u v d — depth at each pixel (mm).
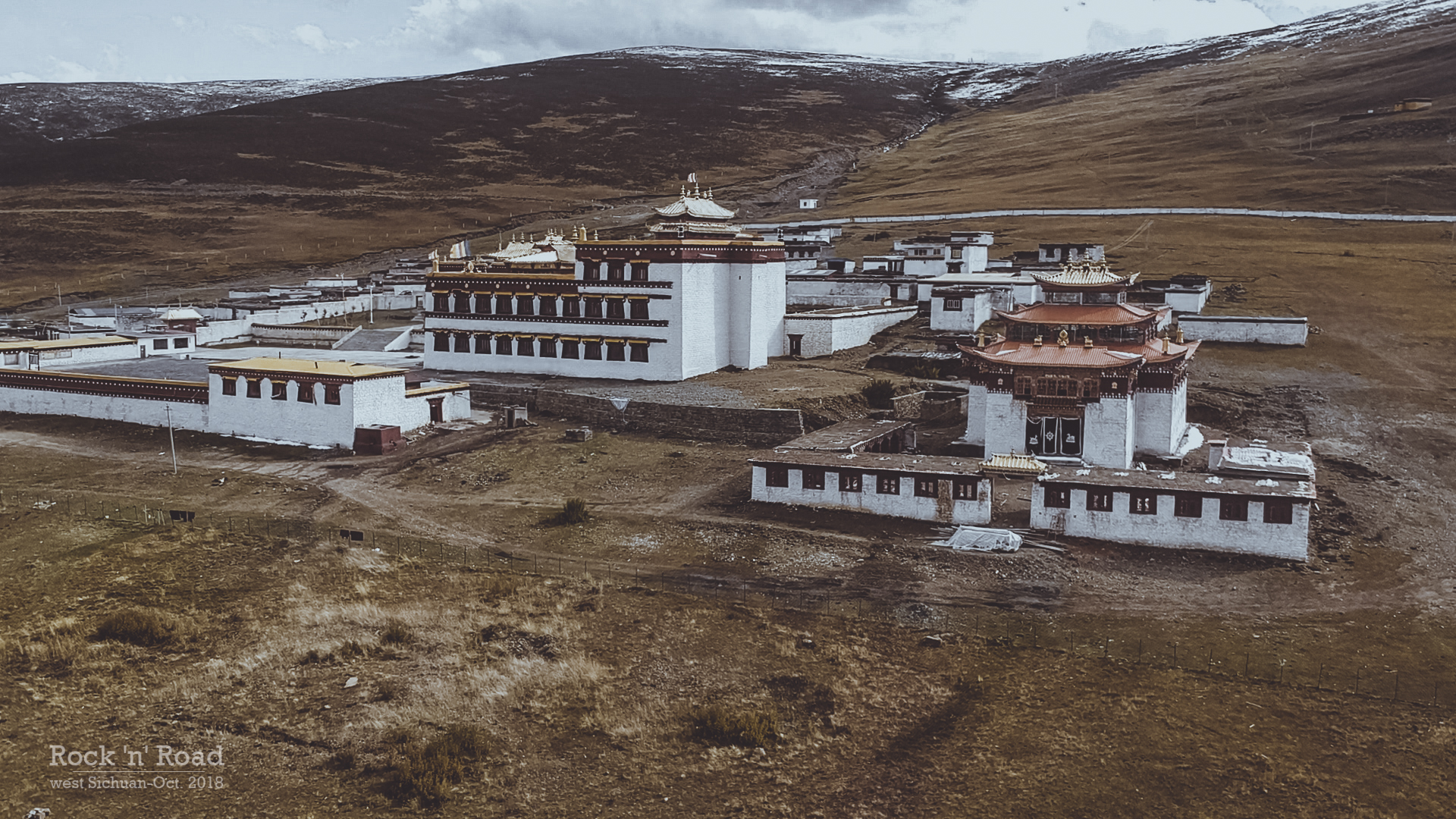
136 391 78062
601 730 34438
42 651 38719
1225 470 55406
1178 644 40562
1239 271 114688
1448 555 50469
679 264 81188
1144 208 159500
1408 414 70938
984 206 182500
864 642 40781
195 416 75938
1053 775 31438
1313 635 41375
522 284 88625
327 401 69812
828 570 48438
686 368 82500
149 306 148500
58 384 81125
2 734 33094
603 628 42188
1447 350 84125
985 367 62438
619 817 29656
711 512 56469
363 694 36406
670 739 33906
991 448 62438
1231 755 32438
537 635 41344
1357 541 51938
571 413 76688
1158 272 116625
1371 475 61250
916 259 116625
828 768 32156
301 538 53094
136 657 39031
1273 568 47750
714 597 45625
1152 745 33000
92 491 61719
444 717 34969
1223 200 165500
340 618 42781
